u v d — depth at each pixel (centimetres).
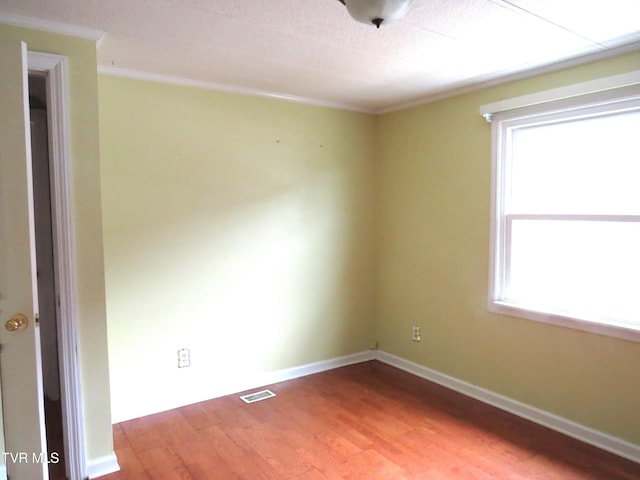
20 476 183
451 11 191
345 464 235
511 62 258
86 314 219
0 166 174
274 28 210
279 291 345
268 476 224
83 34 211
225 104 311
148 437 261
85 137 215
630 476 222
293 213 348
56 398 319
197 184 302
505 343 298
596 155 255
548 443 255
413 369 368
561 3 184
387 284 390
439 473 226
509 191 296
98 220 220
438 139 337
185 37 221
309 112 351
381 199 391
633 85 230
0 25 194
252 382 335
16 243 178
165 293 293
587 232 260
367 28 210
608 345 246
